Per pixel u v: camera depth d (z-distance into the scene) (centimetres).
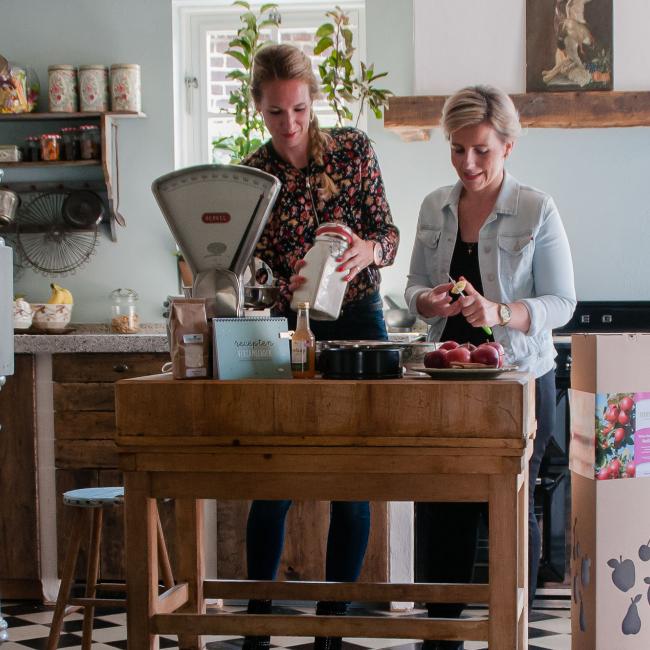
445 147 473
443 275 266
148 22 481
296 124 240
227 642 331
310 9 493
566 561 367
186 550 233
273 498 185
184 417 183
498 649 180
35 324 459
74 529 285
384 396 178
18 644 326
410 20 474
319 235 230
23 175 482
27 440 382
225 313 207
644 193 467
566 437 367
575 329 457
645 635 253
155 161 482
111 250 484
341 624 186
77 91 471
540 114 434
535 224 255
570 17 440
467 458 178
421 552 364
